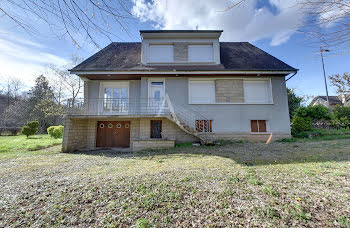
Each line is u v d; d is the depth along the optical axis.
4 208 2.63
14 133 21.58
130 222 2.17
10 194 3.13
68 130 8.39
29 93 27.77
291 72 9.42
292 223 1.98
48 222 2.25
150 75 9.70
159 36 10.63
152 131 9.73
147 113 9.70
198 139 9.45
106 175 4.11
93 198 2.87
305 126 10.80
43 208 2.61
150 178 3.70
